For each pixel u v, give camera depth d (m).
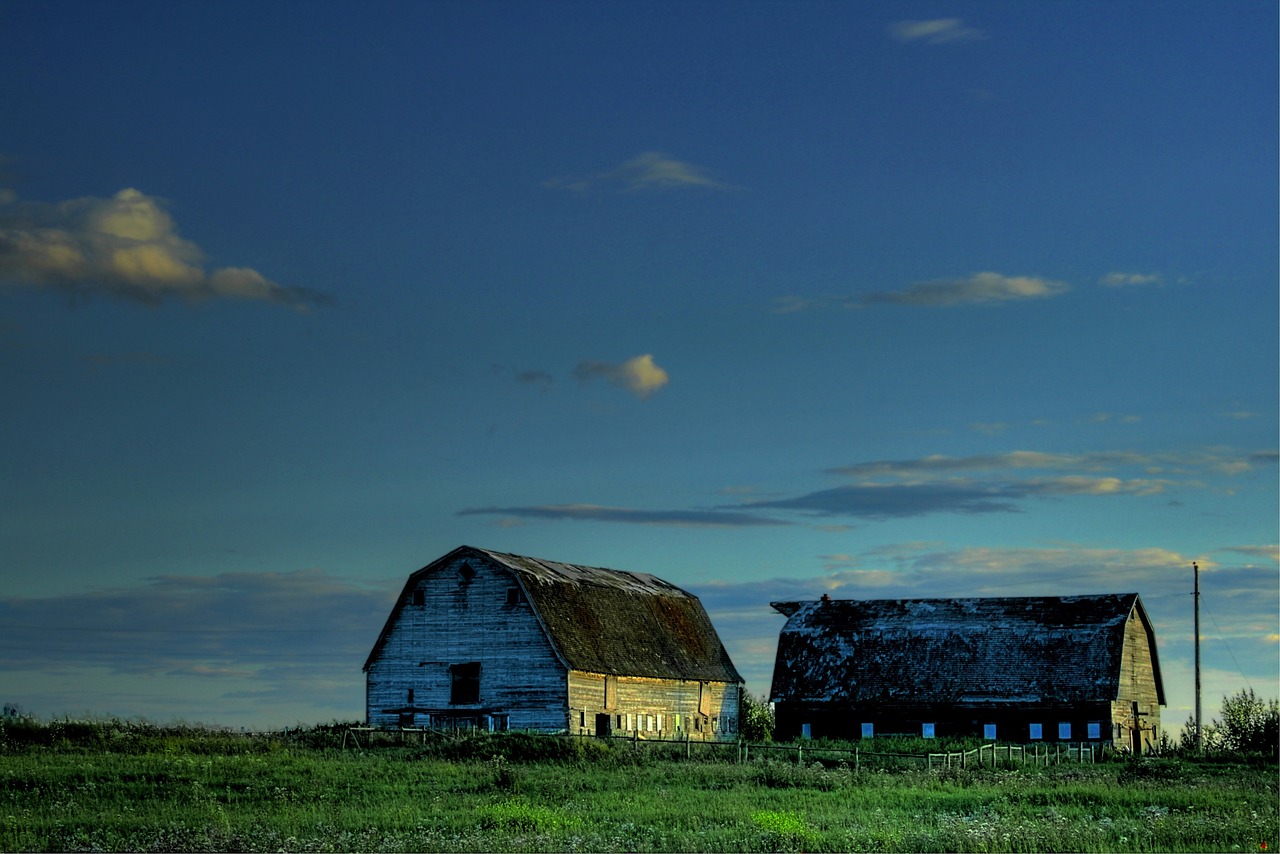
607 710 80.12
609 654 81.38
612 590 88.69
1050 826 39.47
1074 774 61.06
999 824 39.47
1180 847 36.22
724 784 52.66
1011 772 60.81
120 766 51.28
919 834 37.69
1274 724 83.38
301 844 35.56
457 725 78.25
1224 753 79.31
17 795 45.09
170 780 49.06
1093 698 81.12
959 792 50.75
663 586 98.69
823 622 91.69
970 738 80.94
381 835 37.91
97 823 39.34
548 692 76.75
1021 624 86.81
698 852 35.16
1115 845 36.38
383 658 80.88
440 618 80.00
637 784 51.88
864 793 49.78
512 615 78.25
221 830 37.31
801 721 87.19
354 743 65.56
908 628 89.00
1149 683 89.44
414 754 61.09
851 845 35.81
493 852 35.06
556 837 37.38
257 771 51.78
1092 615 86.19
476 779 50.91
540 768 56.75
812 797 48.56
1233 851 35.47
